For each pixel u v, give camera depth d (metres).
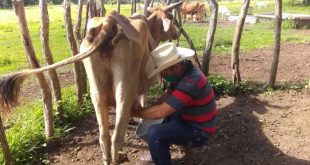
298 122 6.13
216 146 5.48
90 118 6.38
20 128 5.80
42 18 5.57
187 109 4.36
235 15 26.97
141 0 25.84
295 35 16.06
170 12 7.59
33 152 5.30
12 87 4.01
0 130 4.71
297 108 6.66
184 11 24.70
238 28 7.28
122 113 4.22
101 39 4.08
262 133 5.81
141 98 5.15
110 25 4.15
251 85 7.77
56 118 6.03
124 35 4.17
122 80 4.21
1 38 17.77
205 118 4.41
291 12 26.72
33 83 9.27
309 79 8.55
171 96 4.18
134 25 4.58
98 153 5.42
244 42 14.01
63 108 6.15
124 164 5.11
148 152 5.39
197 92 4.22
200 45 13.71
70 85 8.93
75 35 6.62
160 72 4.25
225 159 5.16
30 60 5.30
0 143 4.88
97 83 4.30
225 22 24.17
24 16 5.13
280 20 7.26
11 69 10.99
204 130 4.44
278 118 6.29
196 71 4.29
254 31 17.64
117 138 4.24
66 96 6.78
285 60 10.72
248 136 5.73
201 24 23.33
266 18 22.75
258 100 7.08
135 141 5.68
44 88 5.44
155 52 4.25
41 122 5.92
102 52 4.16
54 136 5.66
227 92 7.42
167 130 4.37
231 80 8.00
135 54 4.29
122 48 4.18
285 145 5.46
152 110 4.20
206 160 5.14
